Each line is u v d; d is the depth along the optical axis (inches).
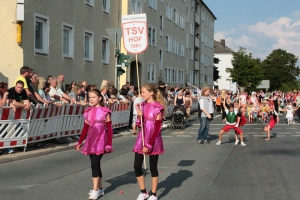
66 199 260.8
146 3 1409.9
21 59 663.1
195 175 346.9
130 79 1339.8
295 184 310.3
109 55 1040.8
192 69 2311.8
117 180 323.9
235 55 2758.4
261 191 287.7
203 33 2647.6
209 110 590.9
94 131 263.0
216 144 575.2
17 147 448.5
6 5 650.2
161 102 260.4
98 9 967.6
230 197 271.1
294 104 1434.5
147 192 269.0
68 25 821.9
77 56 864.9
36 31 717.3
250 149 524.4
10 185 298.5
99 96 267.6
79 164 394.3
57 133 514.6
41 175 337.7
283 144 581.3
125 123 744.3
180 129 817.5
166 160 428.1
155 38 1547.7
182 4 2032.5
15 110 414.3
